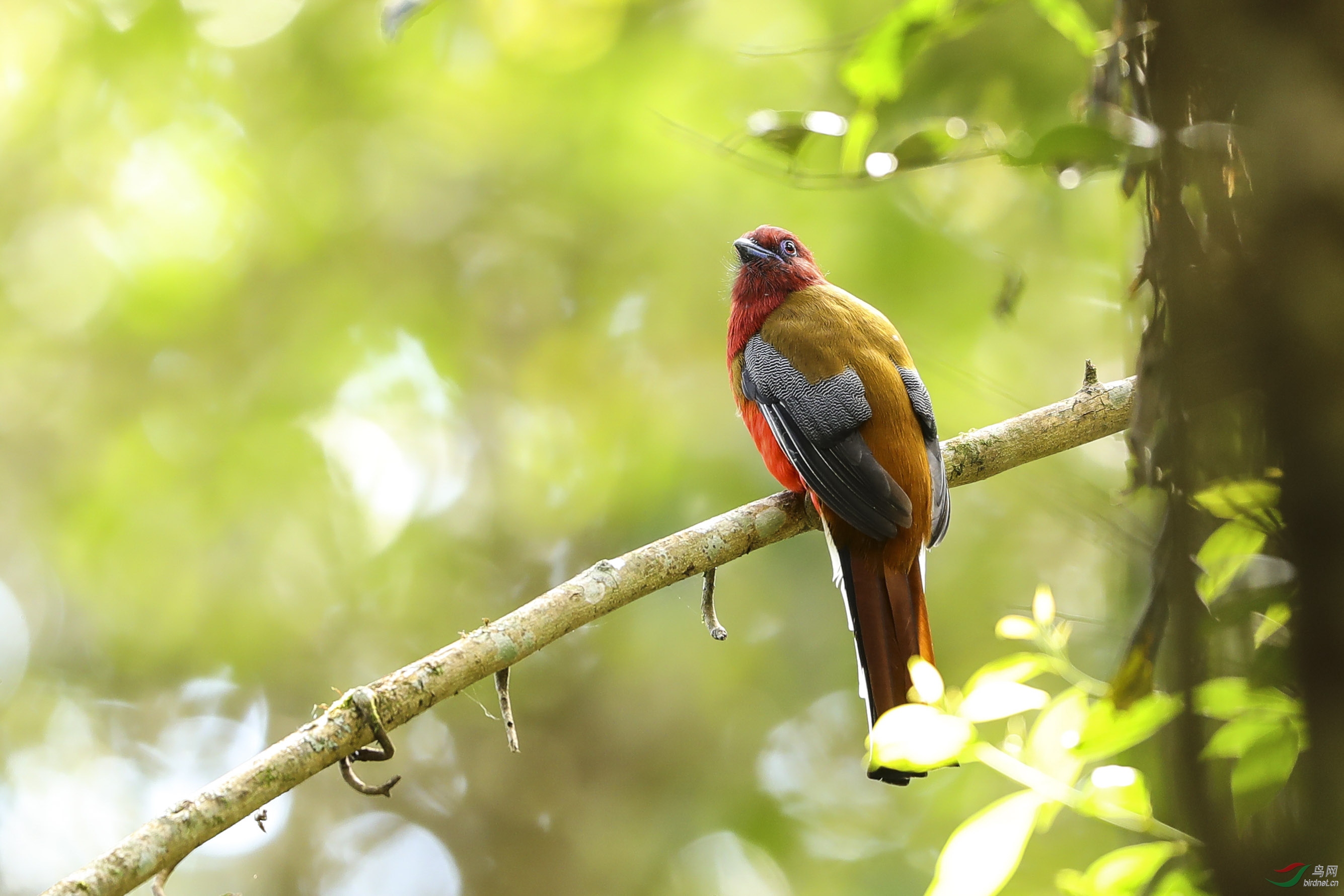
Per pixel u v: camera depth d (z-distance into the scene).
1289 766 3.15
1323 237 2.85
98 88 13.88
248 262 14.38
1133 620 4.48
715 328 13.23
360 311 14.27
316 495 13.84
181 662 14.05
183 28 13.70
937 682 3.80
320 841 15.12
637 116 13.01
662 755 13.80
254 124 14.29
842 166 5.53
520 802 14.51
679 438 12.73
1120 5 4.56
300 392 13.93
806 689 12.31
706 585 5.79
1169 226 3.32
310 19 13.88
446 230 14.60
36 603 14.84
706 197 13.08
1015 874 8.84
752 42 12.92
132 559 13.52
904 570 6.37
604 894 13.12
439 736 15.42
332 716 4.52
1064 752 3.58
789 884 12.35
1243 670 3.44
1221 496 3.17
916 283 11.54
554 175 13.80
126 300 14.03
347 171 14.53
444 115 14.32
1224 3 3.12
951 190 11.84
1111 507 4.84
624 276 13.88
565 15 13.48
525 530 14.19
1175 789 3.37
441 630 14.25
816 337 7.13
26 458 14.02
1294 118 2.90
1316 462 2.87
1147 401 3.88
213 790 4.27
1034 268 11.64
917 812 12.20
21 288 14.30
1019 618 3.93
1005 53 9.57
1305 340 2.87
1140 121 3.88
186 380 14.12
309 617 13.88
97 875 4.00
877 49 5.33
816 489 6.46
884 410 6.73
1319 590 2.90
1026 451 6.70
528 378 14.19
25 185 14.29
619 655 13.04
